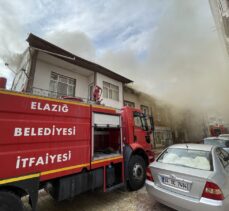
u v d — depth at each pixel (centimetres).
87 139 344
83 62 1012
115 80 1294
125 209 351
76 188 312
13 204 227
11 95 242
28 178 239
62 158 289
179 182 284
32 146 252
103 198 414
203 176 259
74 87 1090
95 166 351
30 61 845
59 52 893
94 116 372
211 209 232
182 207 267
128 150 458
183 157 354
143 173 494
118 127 439
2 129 224
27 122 252
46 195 439
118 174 428
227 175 292
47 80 945
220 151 392
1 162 217
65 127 304
